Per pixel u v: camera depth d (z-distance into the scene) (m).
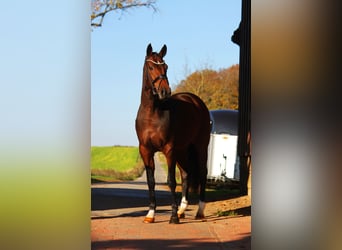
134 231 7.53
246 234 7.27
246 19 13.76
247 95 13.48
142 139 8.41
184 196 9.29
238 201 12.05
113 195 13.19
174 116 8.44
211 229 7.79
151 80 8.05
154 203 8.52
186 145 9.00
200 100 9.66
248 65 13.45
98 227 7.78
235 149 18.95
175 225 8.20
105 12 15.44
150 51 8.22
